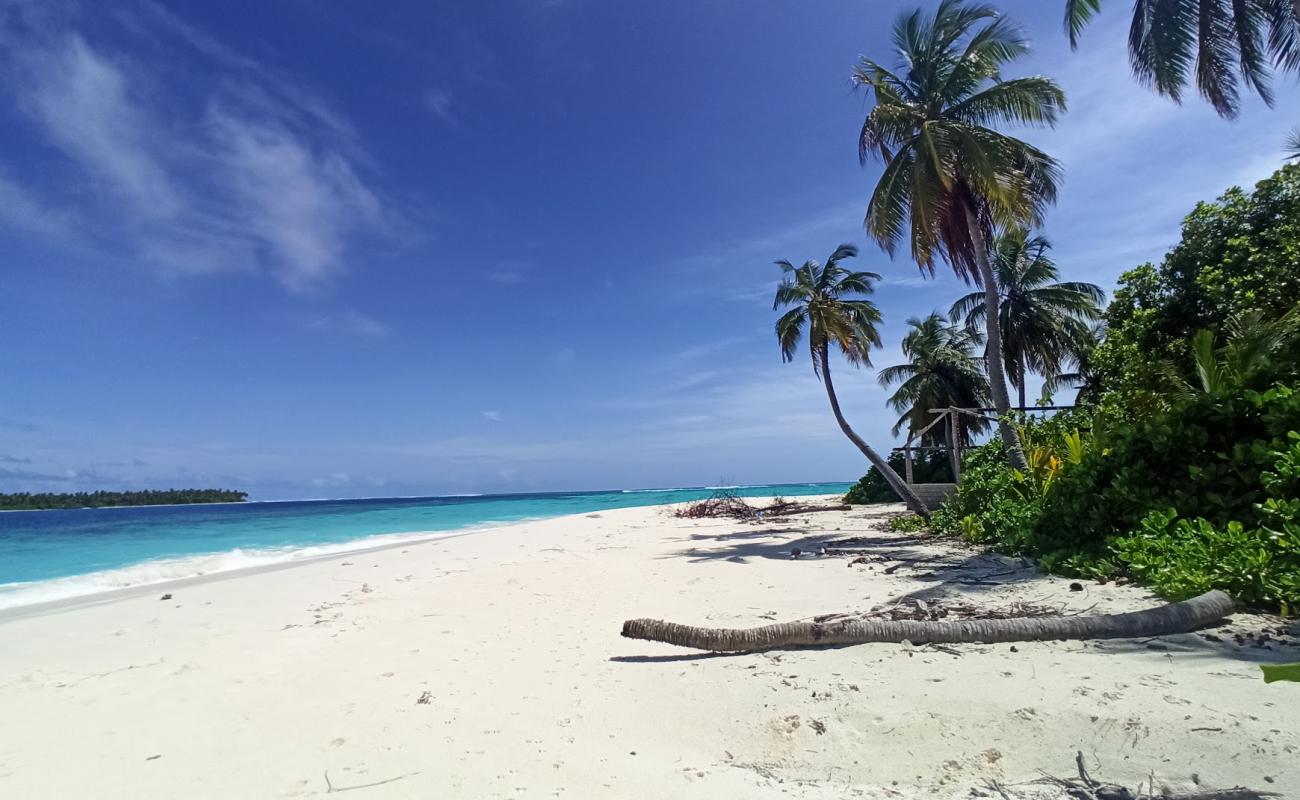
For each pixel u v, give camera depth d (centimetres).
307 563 1473
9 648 669
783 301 2242
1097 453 827
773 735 357
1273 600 458
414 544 1934
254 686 508
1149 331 1441
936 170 1380
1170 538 609
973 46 1447
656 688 453
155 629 744
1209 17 1162
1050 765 292
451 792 322
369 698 468
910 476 1902
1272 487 568
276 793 331
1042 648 445
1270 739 282
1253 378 711
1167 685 353
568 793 314
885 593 734
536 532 2186
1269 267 1124
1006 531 978
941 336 3250
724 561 1146
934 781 294
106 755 387
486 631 668
